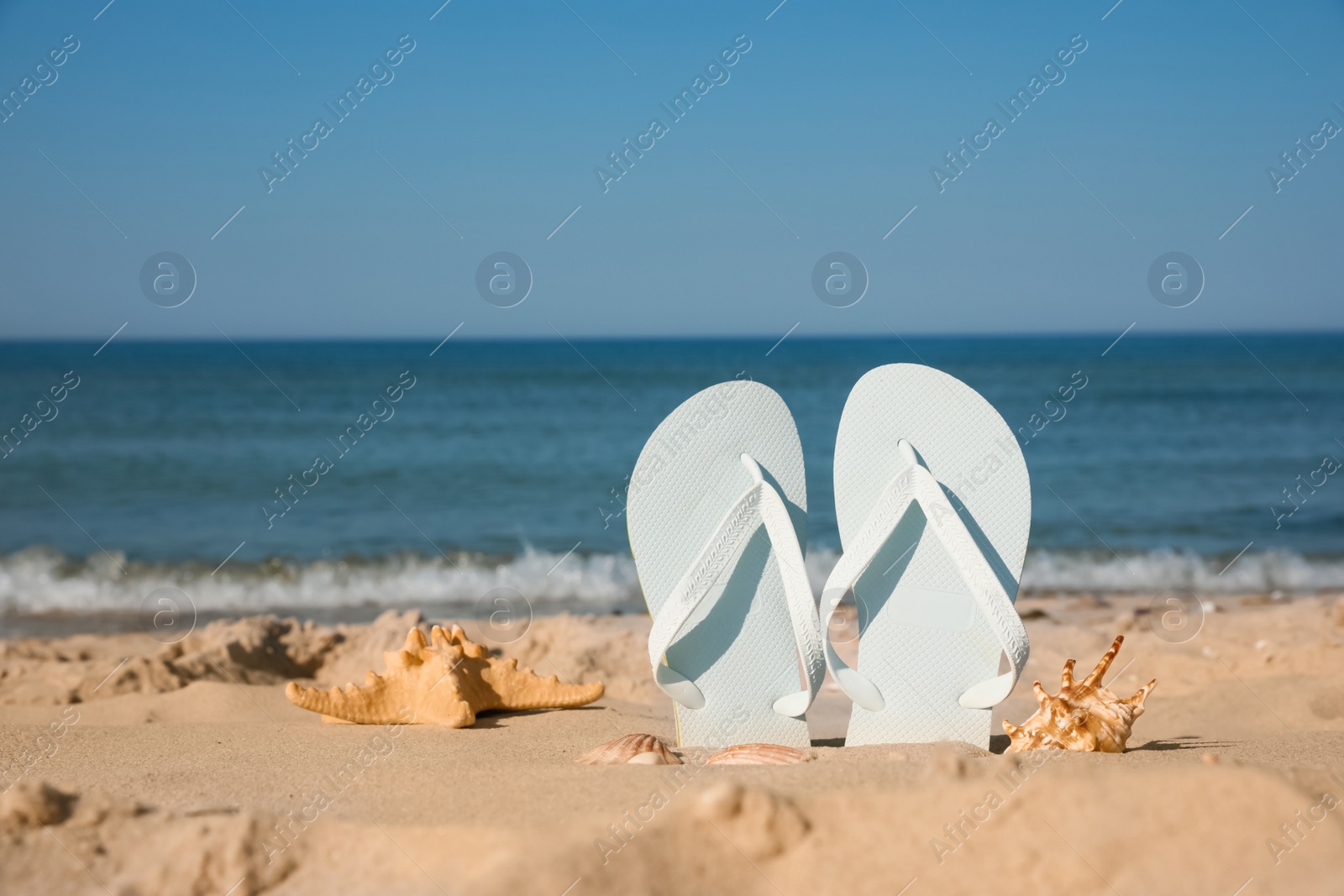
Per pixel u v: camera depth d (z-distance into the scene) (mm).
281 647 5215
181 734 3369
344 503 11445
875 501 3336
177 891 1946
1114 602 7055
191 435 15523
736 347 61031
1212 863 1799
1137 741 3338
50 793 2131
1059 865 1812
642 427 17812
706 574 3148
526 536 9953
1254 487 12188
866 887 1798
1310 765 2504
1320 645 4848
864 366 32594
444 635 3832
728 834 1907
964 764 2115
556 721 3631
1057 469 13477
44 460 13258
